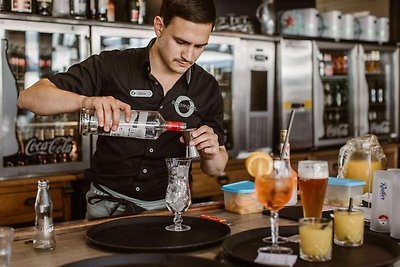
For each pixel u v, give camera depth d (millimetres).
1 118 3293
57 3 3572
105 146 2213
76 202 3549
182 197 1646
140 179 2209
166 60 1970
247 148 4383
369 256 1368
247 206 1903
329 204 2021
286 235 1574
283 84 4492
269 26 4582
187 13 1819
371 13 5871
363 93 5145
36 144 3535
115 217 1798
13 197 3291
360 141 2201
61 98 1828
